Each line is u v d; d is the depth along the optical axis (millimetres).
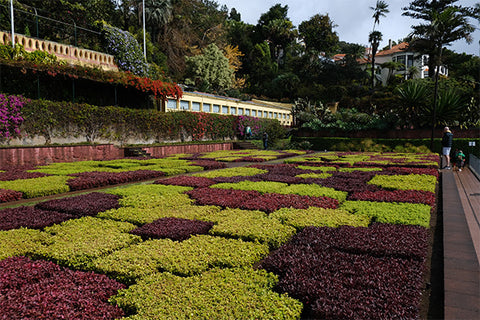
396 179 8633
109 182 8703
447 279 2672
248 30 62031
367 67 59094
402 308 2133
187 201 5973
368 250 3258
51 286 2582
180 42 40281
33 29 23109
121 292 2521
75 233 4004
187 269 2885
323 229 4020
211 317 2098
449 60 39875
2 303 2281
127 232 4172
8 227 4281
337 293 2355
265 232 3947
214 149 24969
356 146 25547
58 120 15773
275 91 52500
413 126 25219
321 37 61375
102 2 27875
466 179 10531
